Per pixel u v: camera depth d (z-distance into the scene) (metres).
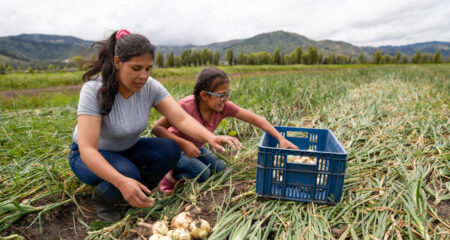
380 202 1.80
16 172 2.21
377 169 2.29
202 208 1.89
